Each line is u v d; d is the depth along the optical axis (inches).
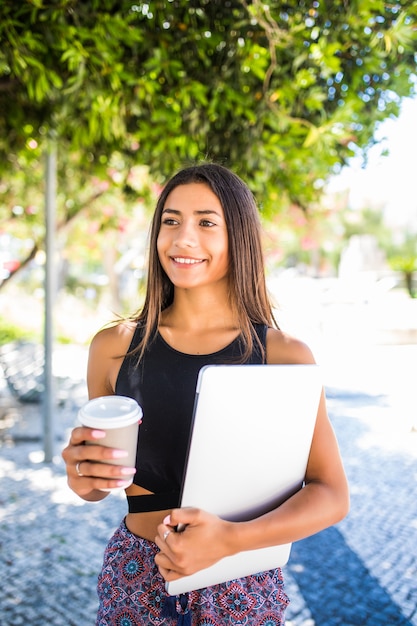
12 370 245.4
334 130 122.3
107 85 116.3
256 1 102.2
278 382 44.2
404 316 515.5
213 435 42.8
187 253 50.7
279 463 46.2
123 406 42.5
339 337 464.4
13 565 125.2
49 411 193.3
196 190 52.1
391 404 264.8
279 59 117.6
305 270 1240.2
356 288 625.0
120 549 51.6
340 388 296.5
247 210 53.8
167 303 57.8
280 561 49.4
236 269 53.1
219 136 131.5
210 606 48.1
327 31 110.4
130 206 289.0
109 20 102.7
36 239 295.3
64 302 681.6
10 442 215.0
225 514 45.4
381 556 132.0
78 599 112.3
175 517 40.7
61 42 102.7
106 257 597.3
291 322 506.0
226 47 115.2
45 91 114.9
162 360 52.8
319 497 46.3
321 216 273.6
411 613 109.3
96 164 184.7
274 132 130.1
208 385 41.7
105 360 56.4
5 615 106.4
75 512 154.4
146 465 51.9
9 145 174.7
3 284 287.6
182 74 116.0
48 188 183.8
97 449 40.4
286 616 108.3
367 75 123.3
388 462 192.7
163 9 107.6
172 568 41.4
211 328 54.2
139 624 48.8
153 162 159.2
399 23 102.2
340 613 109.4
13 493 166.9
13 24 101.2
